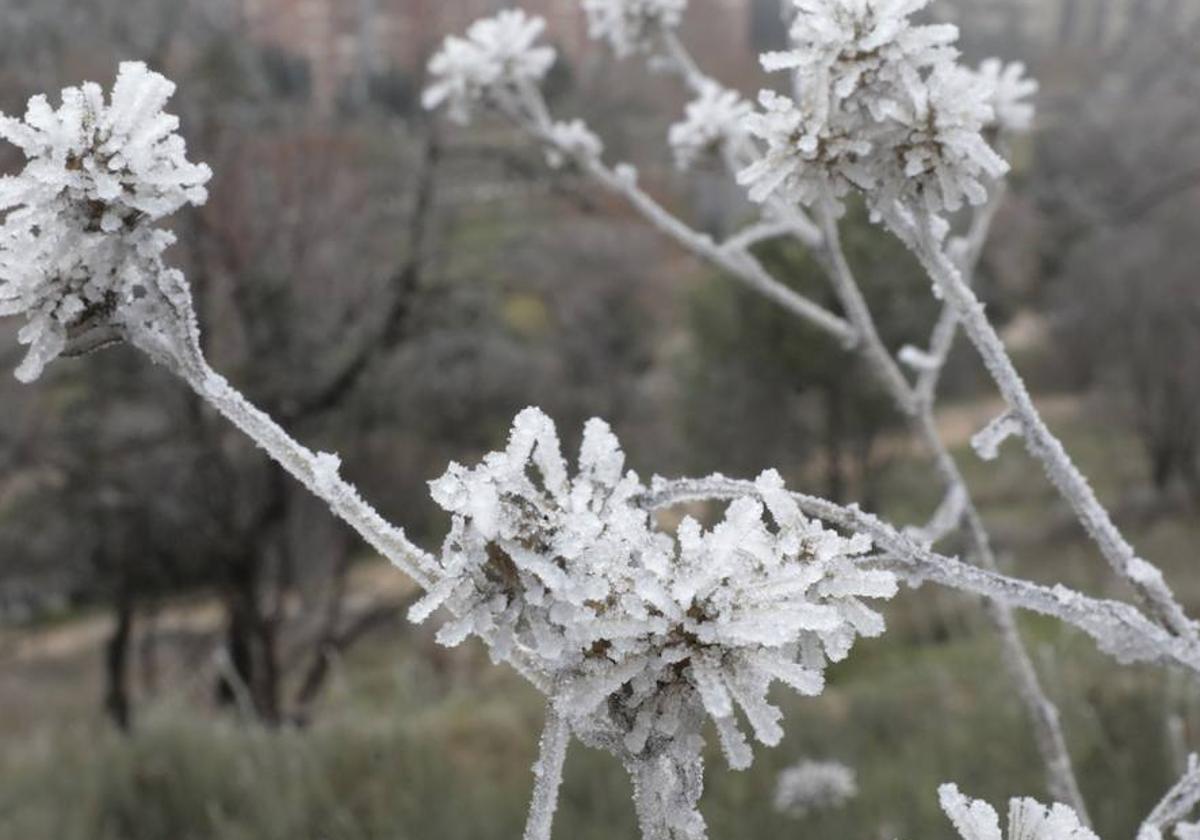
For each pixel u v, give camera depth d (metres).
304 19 15.41
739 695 1.13
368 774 6.51
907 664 8.62
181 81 12.52
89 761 7.11
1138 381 22.23
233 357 12.55
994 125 3.00
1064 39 29.53
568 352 19.86
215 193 12.02
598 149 3.26
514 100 3.43
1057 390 26.42
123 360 11.76
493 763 6.68
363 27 15.07
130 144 1.33
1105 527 1.72
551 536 1.14
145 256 1.38
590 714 1.22
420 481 14.26
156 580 12.72
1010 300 23.56
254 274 12.25
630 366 20.25
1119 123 19.95
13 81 11.81
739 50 15.14
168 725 7.32
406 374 13.64
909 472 18.69
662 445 18.84
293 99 14.23
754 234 2.87
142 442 12.02
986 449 1.73
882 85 1.59
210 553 12.27
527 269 17.81
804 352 16.05
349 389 12.40
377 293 12.91
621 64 13.07
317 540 14.34
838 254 2.73
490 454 1.18
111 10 12.33
